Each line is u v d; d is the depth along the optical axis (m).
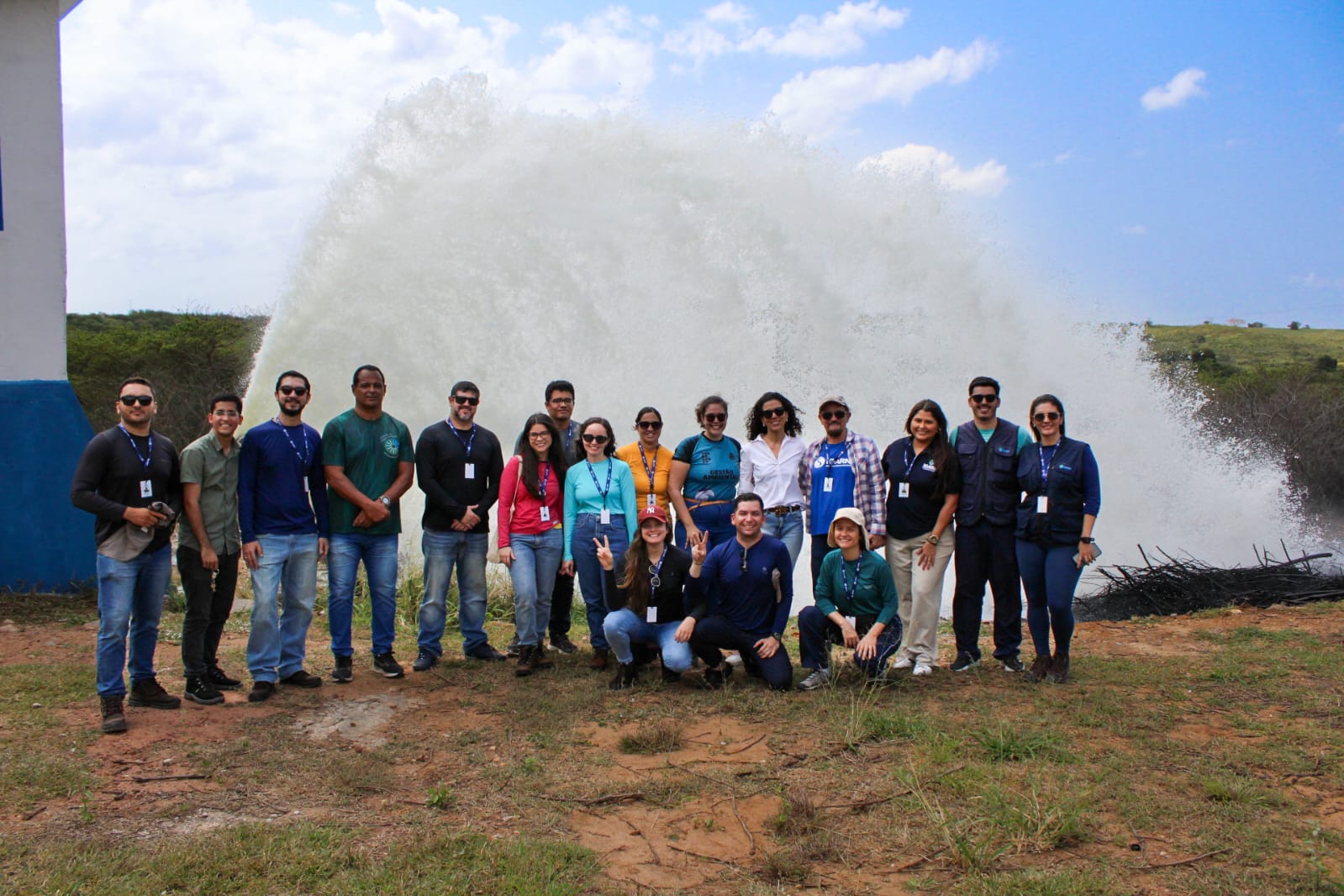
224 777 4.78
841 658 7.16
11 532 8.75
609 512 6.86
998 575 6.74
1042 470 6.46
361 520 6.41
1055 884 3.62
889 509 6.91
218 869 3.74
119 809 4.36
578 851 3.95
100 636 5.34
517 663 7.02
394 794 4.62
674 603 6.41
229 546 6.03
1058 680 6.43
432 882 3.68
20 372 8.79
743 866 3.89
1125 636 8.01
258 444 6.06
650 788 4.63
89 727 5.41
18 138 8.70
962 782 4.62
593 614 6.84
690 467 7.18
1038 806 4.22
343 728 5.54
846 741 5.21
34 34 8.73
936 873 3.80
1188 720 5.62
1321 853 3.91
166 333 23.11
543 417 6.96
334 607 6.43
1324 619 8.51
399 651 7.56
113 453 5.38
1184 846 4.00
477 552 7.05
